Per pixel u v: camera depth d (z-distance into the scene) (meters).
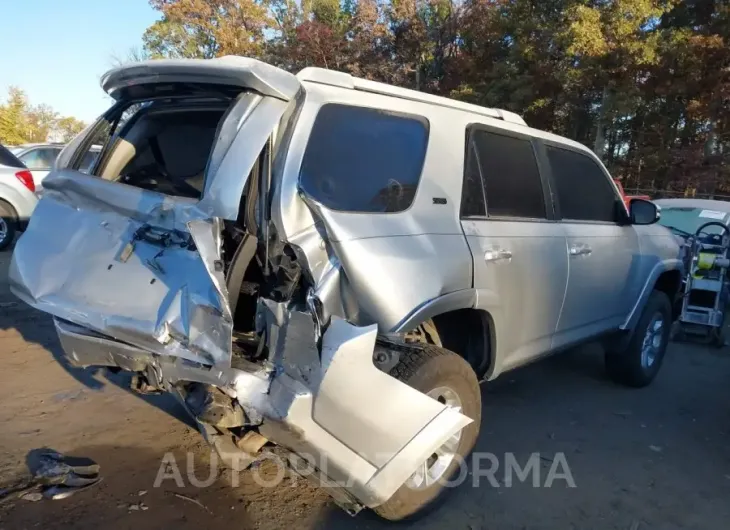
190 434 3.81
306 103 2.71
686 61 19.20
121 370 3.11
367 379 2.49
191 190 3.01
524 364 3.88
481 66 23.56
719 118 20.19
